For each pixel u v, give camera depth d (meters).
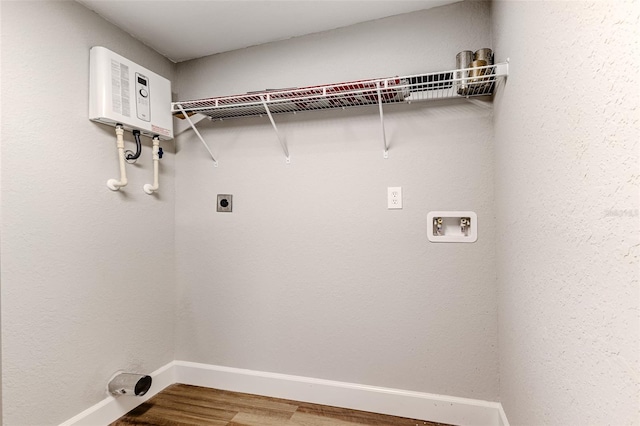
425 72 1.55
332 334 1.71
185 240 1.98
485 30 1.47
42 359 1.26
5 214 1.15
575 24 0.64
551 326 0.79
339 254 1.70
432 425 1.50
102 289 1.52
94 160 1.48
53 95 1.31
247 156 1.87
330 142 1.71
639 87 0.45
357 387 1.65
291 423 1.52
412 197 1.58
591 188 0.59
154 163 1.78
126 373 1.59
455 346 1.52
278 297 1.80
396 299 1.61
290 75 1.78
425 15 1.56
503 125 1.25
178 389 1.87
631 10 0.46
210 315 1.92
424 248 1.56
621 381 0.50
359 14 1.58
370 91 1.42
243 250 1.87
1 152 1.14
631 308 0.47
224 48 1.87
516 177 1.08
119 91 1.51
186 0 1.44
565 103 0.69
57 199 1.32
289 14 1.57
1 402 1.13
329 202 1.71
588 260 0.61
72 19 1.39
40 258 1.26
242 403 1.71
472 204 1.50
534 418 0.93
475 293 1.49
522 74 0.99
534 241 0.91
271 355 1.81
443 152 1.54
